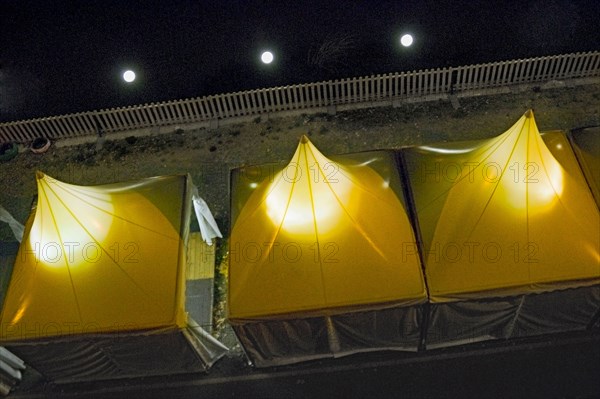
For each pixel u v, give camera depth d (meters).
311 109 22.34
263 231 15.52
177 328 14.75
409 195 16.14
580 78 21.80
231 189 16.86
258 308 14.51
